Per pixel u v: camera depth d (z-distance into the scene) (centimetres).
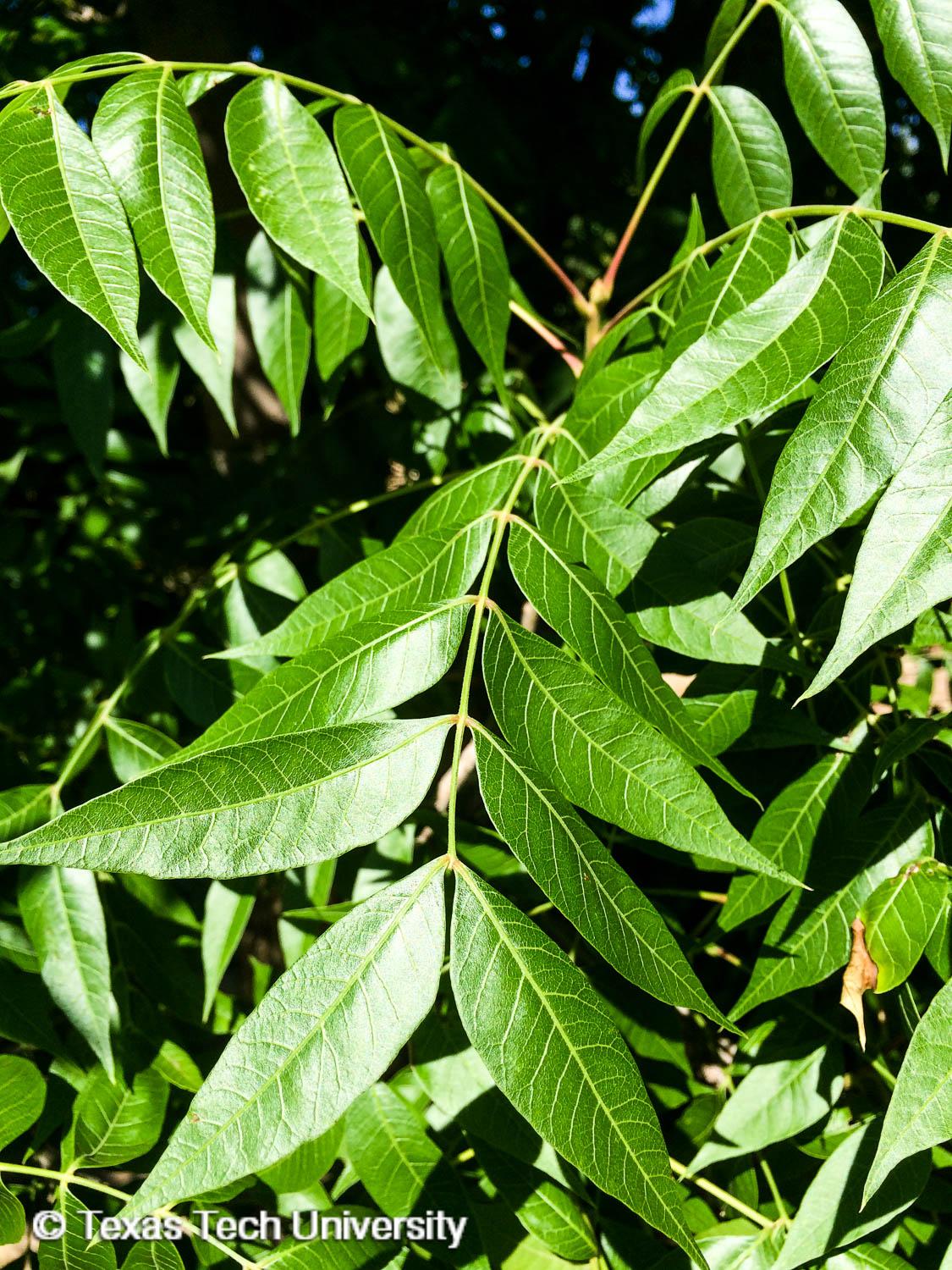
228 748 24
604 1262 33
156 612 73
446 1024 35
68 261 26
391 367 44
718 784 36
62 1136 35
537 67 66
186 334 41
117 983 39
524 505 34
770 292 27
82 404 43
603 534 30
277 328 40
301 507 47
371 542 45
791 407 33
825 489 24
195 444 71
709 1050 43
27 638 69
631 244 63
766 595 36
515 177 60
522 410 48
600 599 28
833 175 62
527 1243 34
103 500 66
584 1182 33
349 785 25
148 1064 38
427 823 38
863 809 34
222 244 40
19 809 38
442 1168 33
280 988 23
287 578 44
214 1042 47
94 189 27
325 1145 34
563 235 69
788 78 36
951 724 31
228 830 24
